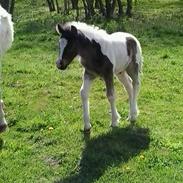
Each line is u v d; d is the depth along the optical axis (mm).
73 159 8078
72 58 8422
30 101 11188
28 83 12539
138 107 10641
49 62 14992
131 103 9633
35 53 16438
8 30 9328
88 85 8898
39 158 8234
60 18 25578
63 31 8273
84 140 8750
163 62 14742
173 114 10180
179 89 12031
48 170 7801
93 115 10023
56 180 7488
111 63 8805
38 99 11344
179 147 8398
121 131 9000
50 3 30750
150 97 11359
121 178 7395
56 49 16906
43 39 18391
